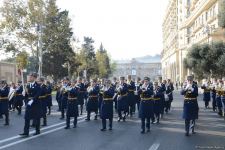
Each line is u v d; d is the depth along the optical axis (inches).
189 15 3624.5
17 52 1889.8
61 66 2476.6
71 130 605.3
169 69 5000.0
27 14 1859.0
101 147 445.7
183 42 3767.2
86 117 824.9
